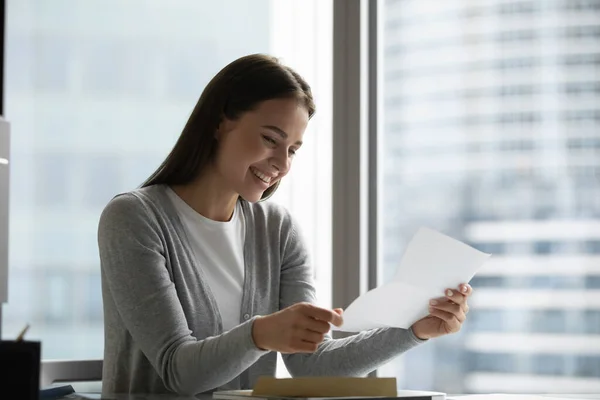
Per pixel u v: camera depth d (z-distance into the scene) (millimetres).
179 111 3357
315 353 2490
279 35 3438
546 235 3312
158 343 2160
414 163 3436
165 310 2201
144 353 2275
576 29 3326
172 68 3363
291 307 1946
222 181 2525
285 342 1909
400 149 3451
